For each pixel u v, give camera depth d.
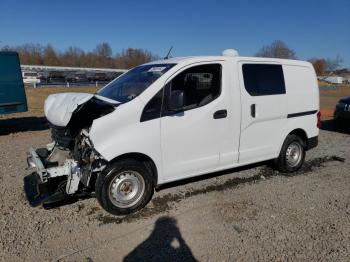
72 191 3.96
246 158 5.01
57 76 57.94
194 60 4.38
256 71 4.95
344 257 3.21
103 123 3.73
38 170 3.98
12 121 12.61
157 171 4.19
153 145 4.06
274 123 5.24
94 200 4.51
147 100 3.98
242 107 4.75
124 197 4.05
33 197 3.99
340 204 4.43
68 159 4.06
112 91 4.63
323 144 8.11
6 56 9.87
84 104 3.87
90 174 3.87
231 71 4.65
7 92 10.00
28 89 32.62
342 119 9.54
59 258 3.22
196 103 4.38
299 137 5.71
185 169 4.40
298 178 5.47
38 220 3.95
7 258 3.21
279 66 5.27
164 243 3.48
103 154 3.72
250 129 4.93
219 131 4.58
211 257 3.23
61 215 4.08
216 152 4.63
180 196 4.66
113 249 3.37
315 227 3.79
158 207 4.30
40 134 9.71
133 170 4.02
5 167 5.98
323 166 6.19
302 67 5.65
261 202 4.48
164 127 4.10
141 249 3.37
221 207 4.32
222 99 4.54
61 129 4.07
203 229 3.76
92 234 3.65
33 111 16.11
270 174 5.64
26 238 3.56
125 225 3.86
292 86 5.43
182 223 3.90
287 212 4.18
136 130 3.92
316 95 5.86
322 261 3.15
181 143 4.28
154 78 4.19
